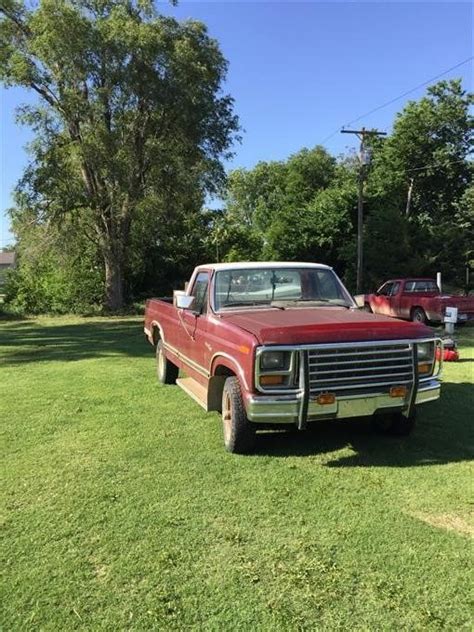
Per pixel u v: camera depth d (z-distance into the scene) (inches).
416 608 123.5
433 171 1619.1
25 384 370.9
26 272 1130.0
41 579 137.0
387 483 190.9
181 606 125.6
